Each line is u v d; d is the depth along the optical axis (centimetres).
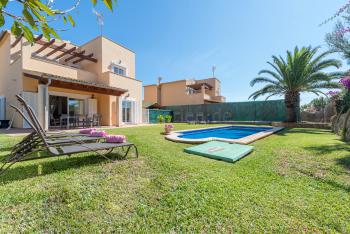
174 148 562
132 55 1767
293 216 208
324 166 380
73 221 193
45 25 143
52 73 1142
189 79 2966
